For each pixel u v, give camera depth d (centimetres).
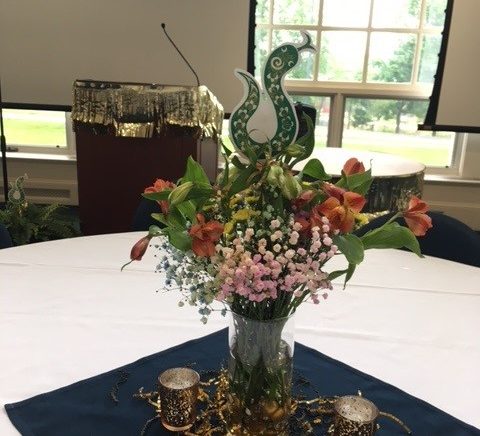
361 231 144
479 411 86
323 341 105
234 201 71
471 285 132
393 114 353
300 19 335
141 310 114
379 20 331
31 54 334
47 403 84
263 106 73
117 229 255
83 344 101
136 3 325
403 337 107
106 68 337
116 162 244
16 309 112
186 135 237
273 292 67
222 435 81
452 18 317
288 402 79
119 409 84
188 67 335
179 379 80
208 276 71
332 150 273
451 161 365
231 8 324
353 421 73
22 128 369
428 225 74
